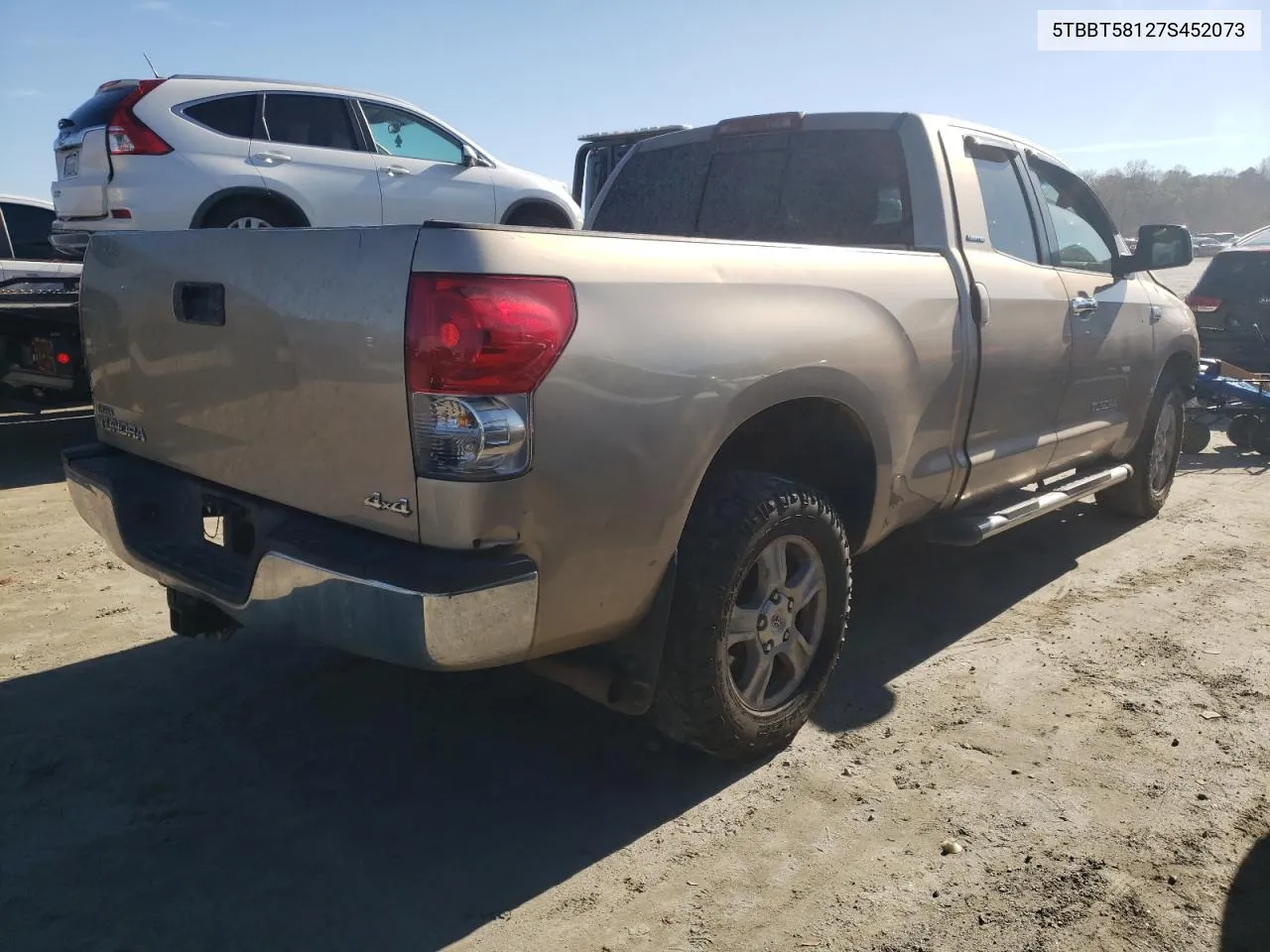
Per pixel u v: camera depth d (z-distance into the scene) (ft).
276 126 26.81
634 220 15.84
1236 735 10.92
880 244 13.11
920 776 10.04
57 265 28.09
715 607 9.15
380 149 28.86
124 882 8.25
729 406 8.88
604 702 9.27
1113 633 13.84
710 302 8.88
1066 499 15.07
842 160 13.56
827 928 7.82
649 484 8.30
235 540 9.34
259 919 7.84
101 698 11.46
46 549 16.87
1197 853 8.81
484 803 9.54
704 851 8.82
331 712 11.26
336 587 7.70
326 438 8.14
